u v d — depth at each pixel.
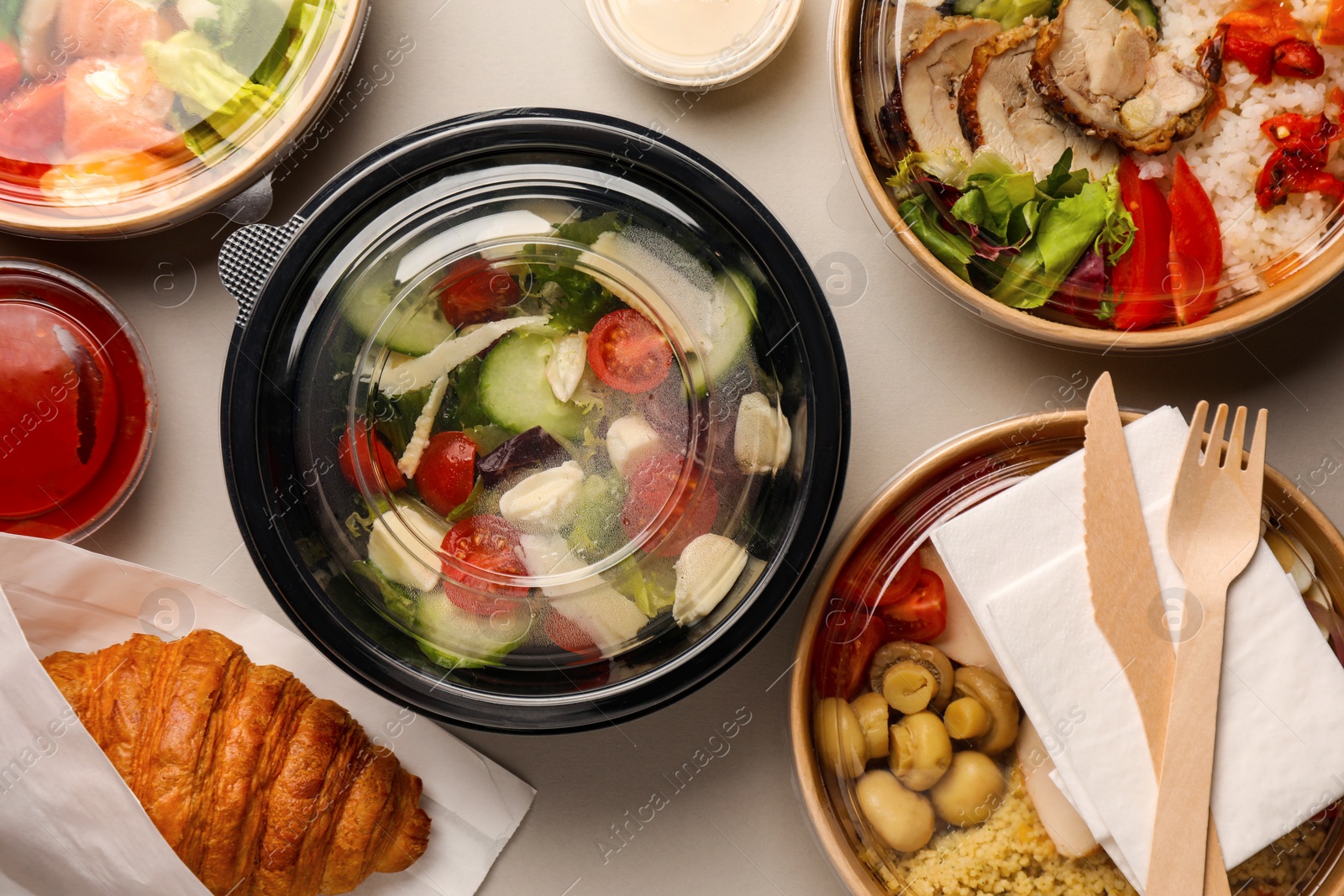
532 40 0.60
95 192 0.57
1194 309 0.57
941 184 0.56
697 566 0.54
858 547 0.56
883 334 0.60
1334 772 0.54
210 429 0.60
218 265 0.60
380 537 0.54
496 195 0.54
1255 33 0.56
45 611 0.57
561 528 0.54
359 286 0.54
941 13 0.56
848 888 0.54
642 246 0.54
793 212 0.60
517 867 0.60
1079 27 0.56
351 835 0.56
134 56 0.56
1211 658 0.54
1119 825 0.54
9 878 0.56
